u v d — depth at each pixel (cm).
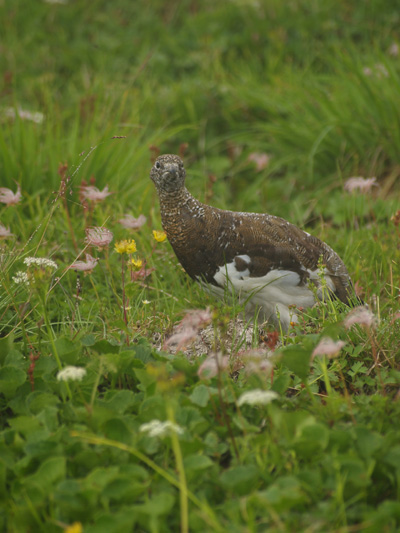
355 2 1534
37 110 1195
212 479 457
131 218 762
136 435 475
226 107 1302
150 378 541
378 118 1136
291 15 1533
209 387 548
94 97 1181
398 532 410
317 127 1148
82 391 548
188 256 697
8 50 1516
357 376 615
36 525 424
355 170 1108
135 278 681
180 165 674
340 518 423
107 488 423
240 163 1242
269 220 705
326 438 448
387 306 754
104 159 1007
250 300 711
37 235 836
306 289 708
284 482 429
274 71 1397
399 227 873
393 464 445
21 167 980
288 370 604
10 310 714
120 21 1667
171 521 431
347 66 1197
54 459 435
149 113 1298
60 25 1639
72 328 681
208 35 1552
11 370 552
